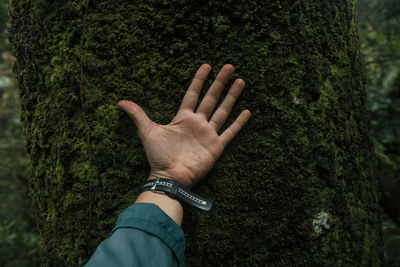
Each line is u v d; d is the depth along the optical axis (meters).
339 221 0.43
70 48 0.45
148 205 0.36
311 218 0.42
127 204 0.43
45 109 0.47
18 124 1.71
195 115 0.42
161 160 0.40
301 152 0.42
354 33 0.53
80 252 0.44
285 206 0.42
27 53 0.48
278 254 0.42
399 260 1.19
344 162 0.46
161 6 0.43
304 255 0.41
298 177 0.42
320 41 0.45
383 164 0.91
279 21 0.43
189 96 0.42
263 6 0.42
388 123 1.41
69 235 0.46
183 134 0.42
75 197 0.45
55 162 0.46
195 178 0.41
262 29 0.42
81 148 0.45
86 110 0.44
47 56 0.46
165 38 0.44
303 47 0.43
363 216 0.47
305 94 0.43
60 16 0.45
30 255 1.39
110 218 0.43
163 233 0.34
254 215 0.42
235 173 0.43
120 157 0.44
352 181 0.46
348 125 0.48
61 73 0.45
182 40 0.44
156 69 0.44
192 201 0.40
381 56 1.20
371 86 1.52
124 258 0.31
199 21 0.43
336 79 0.47
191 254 0.43
